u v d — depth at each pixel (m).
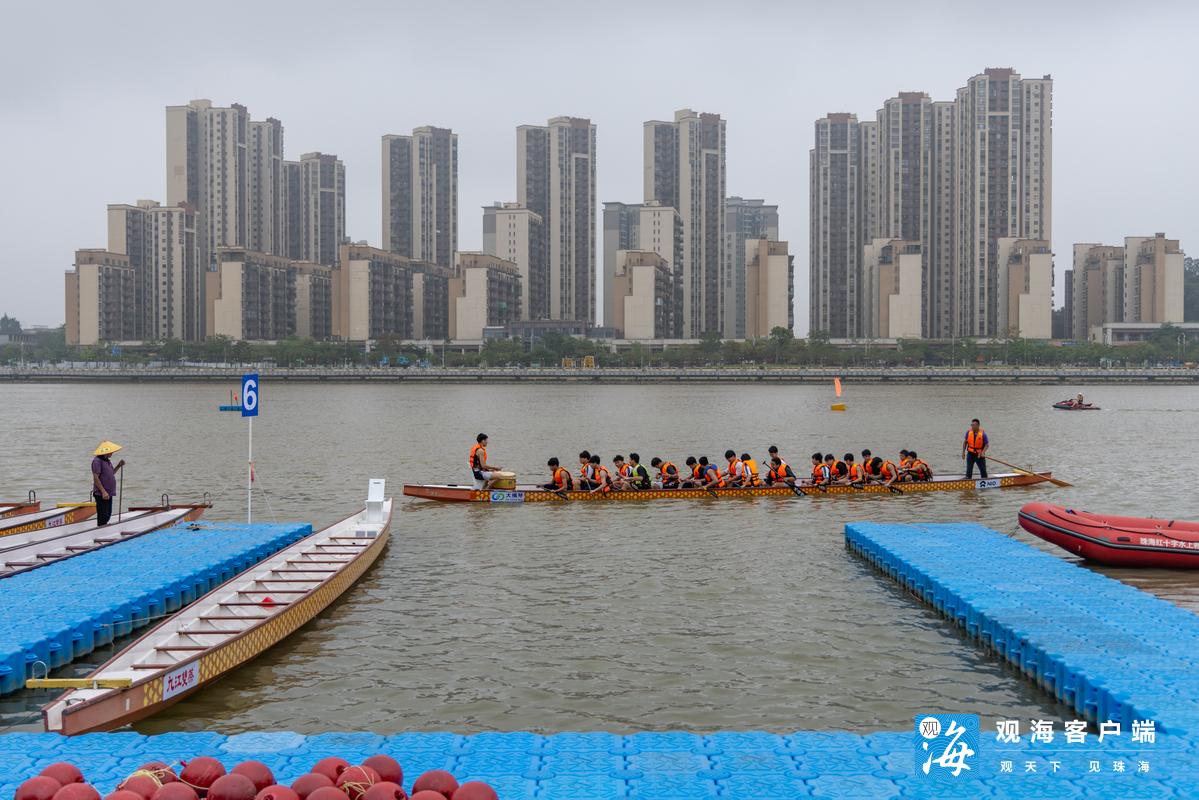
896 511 35.56
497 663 18.23
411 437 74.69
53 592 20.92
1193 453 61.03
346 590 23.52
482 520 33.78
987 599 19.86
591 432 80.25
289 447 65.88
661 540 30.00
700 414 106.62
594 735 13.31
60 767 10.99
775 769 12.16
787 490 39.22
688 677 17.47
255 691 16.73
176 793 10.21
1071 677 15.38
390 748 12.84
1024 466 53.34
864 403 132.75
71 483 46.91
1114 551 24.91
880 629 20.30
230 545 26.53
